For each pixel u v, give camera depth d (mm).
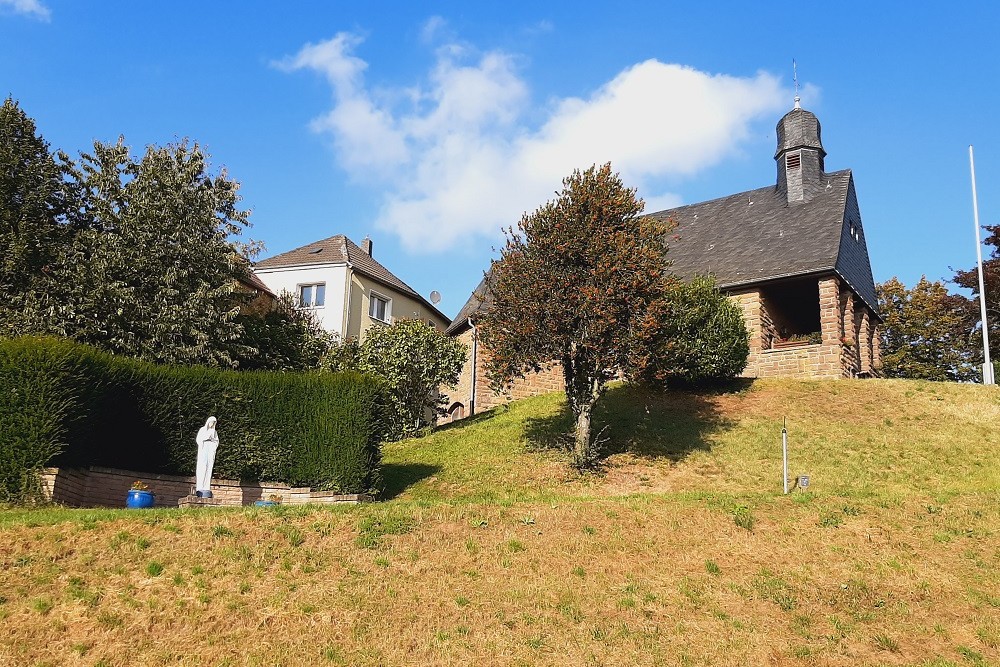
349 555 11617
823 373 25609
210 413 17062
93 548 11039
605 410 23109
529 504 13961
